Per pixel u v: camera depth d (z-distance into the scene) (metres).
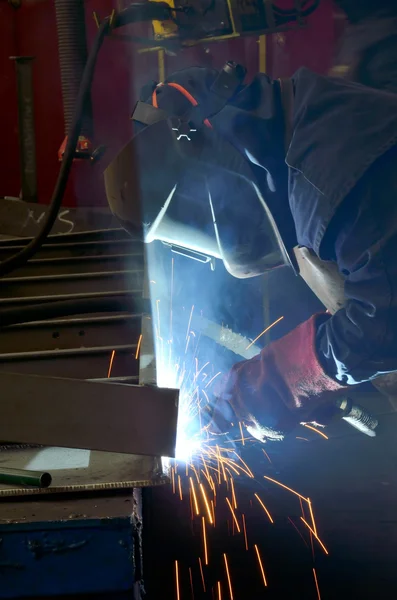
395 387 1.88
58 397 1.23
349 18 2.28
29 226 3.96
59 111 5.50
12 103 5.52
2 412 1.23
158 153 1.39
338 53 2.38
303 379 1.40
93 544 1.08
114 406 1.22
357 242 1.21
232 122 1.34
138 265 2.92
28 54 5.41
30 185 4.20
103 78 5.22
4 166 5.61
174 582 2.10
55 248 3.11
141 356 1.80
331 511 2.48
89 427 1.22
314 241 1.27
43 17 5.37
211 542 2.30
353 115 1.24
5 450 1.41
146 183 1.41
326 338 1.32
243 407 1.53
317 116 1.28
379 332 1.21
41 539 1.08
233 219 1.42
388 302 1.19
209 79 1.43
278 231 1.39
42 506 1.14
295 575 2.12
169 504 2.52
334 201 1.19
